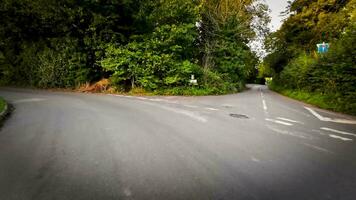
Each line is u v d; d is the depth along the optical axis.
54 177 3.60
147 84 17.61
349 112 11.02
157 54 18.09
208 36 26.56
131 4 19.91
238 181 3.66
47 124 6.87
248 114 9.68
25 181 3.46
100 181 3.52
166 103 12.10
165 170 3.97
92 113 8.66
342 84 12.60
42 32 22.12
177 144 5.34
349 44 11.99
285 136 6.37
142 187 3.38
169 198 3.12
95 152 4.68
